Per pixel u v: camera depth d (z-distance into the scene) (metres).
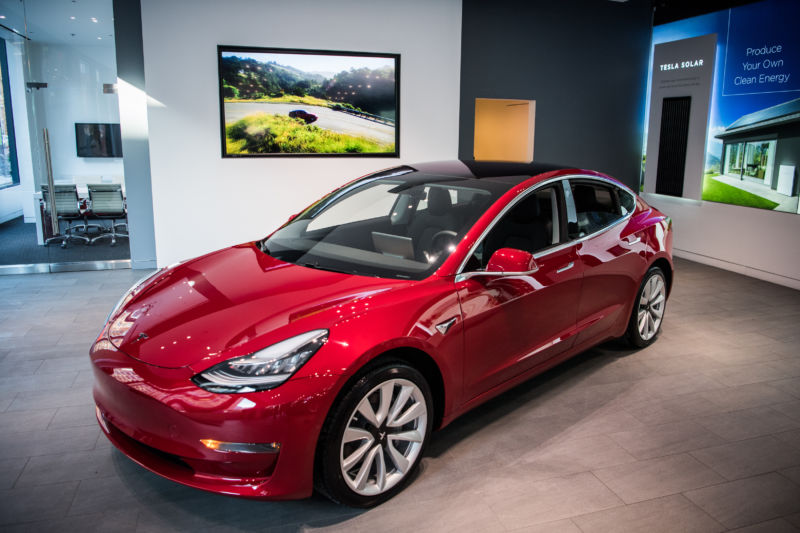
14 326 4.27
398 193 3.03
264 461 1.94
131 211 6.09
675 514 2.20
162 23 5.54
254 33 5.79
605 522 2.14
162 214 5.90
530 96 7.30
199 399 1.88
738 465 2.55
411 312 2.22
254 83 5.86
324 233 2.94
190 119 5.78
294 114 6.05
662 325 4.43
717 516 2.20
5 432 2.74
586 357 3.77
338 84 6.12
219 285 2.46
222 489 1.95
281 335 2.02
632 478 2.43
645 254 3.58
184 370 1.95
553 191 3.04
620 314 3.50
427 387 2.31
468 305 2.42
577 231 3.11
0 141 6.22
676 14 7.00
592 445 2.69
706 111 6.38
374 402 2.18
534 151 7.50
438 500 2.26
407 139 6.51
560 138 7.56
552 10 7.14
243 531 2.07
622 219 3.51
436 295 2.33
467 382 2.50
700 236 6.66
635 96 7.75
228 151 5.93
